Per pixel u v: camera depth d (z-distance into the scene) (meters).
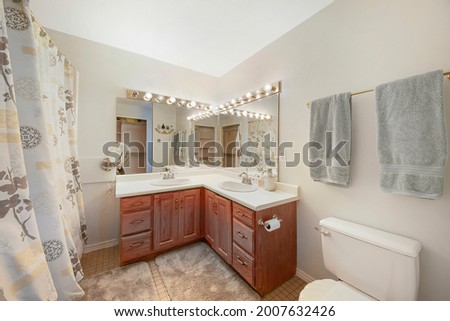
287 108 1.73
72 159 1.70
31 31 0.99
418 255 0.93
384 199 1.13
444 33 0.92
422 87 0.91
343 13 1.32
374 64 1.17
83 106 1.93
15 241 0.82
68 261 1.14
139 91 2.21
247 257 1.45
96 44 1.97
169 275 1.64
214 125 2.78
